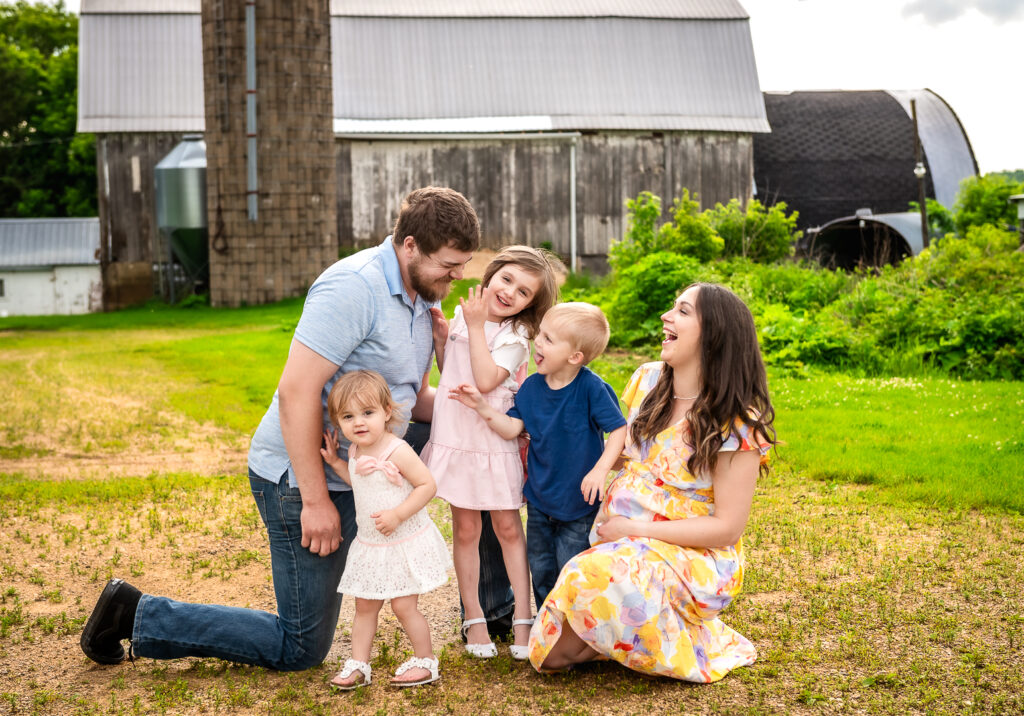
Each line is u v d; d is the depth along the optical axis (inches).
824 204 1334.9
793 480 258.1
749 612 165.3
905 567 186.7
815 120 1407.5
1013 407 351.6
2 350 671.1
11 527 223.6
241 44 976.9
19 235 1366.9
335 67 1168.8
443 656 149.3
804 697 132.3
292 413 133.3
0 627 161.0
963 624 158.1
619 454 146.7
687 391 140.9
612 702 132.0
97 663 147.5
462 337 148.7
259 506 140.7
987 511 226.2
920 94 1491.1
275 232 1003.3
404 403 143.6
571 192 1144.8
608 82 1186.0
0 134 1840.6
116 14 1211.9
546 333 141.9
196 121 1162.6
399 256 140.6
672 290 550.0
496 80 1181.7
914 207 1354.6
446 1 1248.2
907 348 472.7
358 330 135.6
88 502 247.4
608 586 132.3
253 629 141.6
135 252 1177.4
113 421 368.8
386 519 133.3
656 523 137.6
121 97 1167.6
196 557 201.8
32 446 325.1
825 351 470.0
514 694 135.6
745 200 1187.9
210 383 469.7
